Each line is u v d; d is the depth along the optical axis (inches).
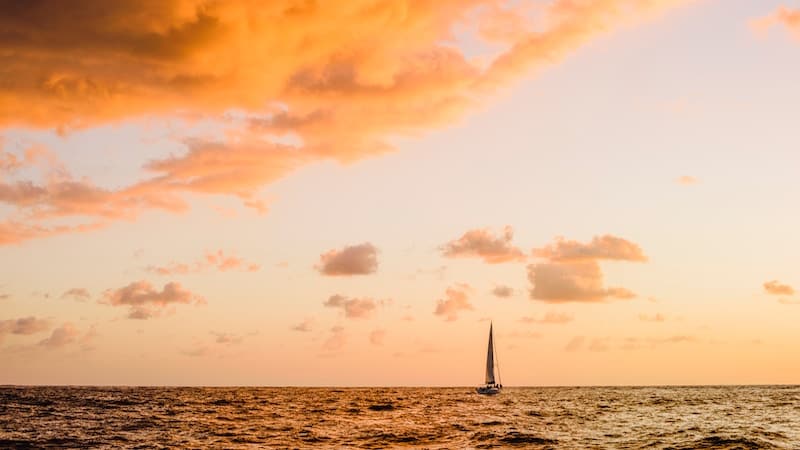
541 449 1672.0
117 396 5841.5
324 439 1927.9
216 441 1876.2
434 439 1911.9
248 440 1902.1
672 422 2588.6
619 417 2913.4
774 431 2155.5
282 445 1777.8
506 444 1775.3
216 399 5226.4
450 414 3174.2
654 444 1754.4
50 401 4505.4
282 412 3346.5
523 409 3695.9
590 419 2768.2
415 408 3833.7
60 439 1937.7
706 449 1643.7
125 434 2084.2
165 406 3907.5
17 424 2474.2
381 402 4820.4
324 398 5762.8
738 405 4151.1
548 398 5743.1
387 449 1678.2
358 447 1722.4
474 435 1998.0
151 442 1852.9
